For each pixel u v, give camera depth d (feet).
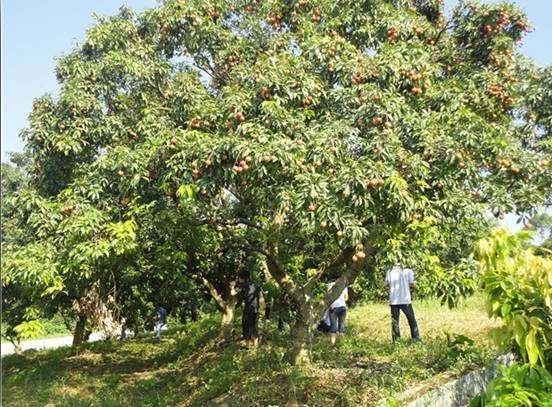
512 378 11.50
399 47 23.21
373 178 17.62
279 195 17.92
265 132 19.34
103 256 22.70
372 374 20.53
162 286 38.55
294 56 23.32
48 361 43.47
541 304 11.87
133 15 29.71
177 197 21.42
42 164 26.07
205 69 28.55
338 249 27.55
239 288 34.50
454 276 21.61
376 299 53.98
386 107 20.57
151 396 28.19
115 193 23.59
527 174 21.93
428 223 20.57
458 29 28.09
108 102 26.89
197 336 43.88
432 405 16.90
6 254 22.58
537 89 25.81
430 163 20.12
